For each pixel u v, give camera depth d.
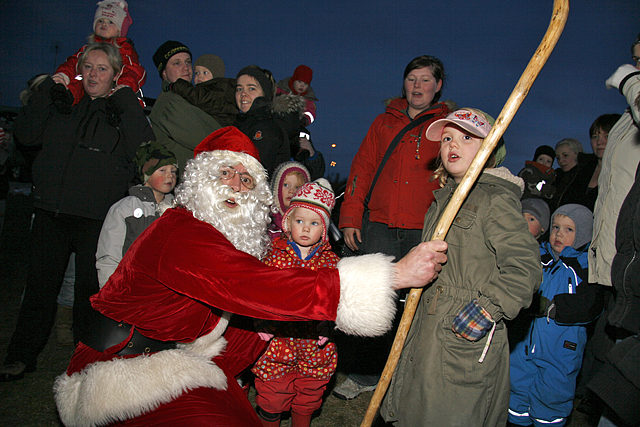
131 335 1.50
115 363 1.41
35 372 2.90
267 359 2.23
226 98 3.32
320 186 2.40
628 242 1.87
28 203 9.81
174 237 1.44
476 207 1.79
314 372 2.28
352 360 3.46
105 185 2.80
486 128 1.81
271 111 3.05
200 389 1.45
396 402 1.88
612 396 1.80
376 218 2.99
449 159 1.87
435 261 1.40
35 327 2.82
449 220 1.62
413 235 2.86
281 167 2.92
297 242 2.34
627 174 2.18
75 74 3.31
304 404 2.30
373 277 1.33
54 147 2.76
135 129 2.91
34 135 2.79
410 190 2.85
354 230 3.05
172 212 1.56
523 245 1.67
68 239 2.84
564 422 2.48
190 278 1.38
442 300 1.79
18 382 2.75
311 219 2.33
